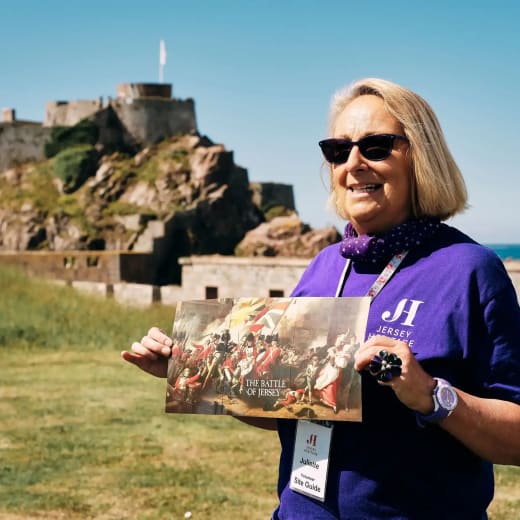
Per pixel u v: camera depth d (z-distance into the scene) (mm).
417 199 2643
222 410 2631
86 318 20969
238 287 31859
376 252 2596
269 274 30906
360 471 2436
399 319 2473
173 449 9211
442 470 2412
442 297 2447
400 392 2238
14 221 83625
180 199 79875
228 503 7277
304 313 2570
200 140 88750
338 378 2430
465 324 2404
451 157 2699
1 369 15102
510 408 2314
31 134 93000
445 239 2584
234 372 2637
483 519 2535
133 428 10266
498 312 2400
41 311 21219
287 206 97875
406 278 2531
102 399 12219
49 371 14883
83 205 82812
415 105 2639
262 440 9672
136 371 14953
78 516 6934
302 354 2527
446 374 2402
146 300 31922
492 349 2396
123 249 77250
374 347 2273
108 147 90188
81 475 8148
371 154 2621
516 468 8289
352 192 2688
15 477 8047
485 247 2547
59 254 67312
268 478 8062
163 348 2811
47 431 10070
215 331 2734
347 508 2439
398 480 2406
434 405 2238
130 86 93312
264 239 68688
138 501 7336
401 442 2414
